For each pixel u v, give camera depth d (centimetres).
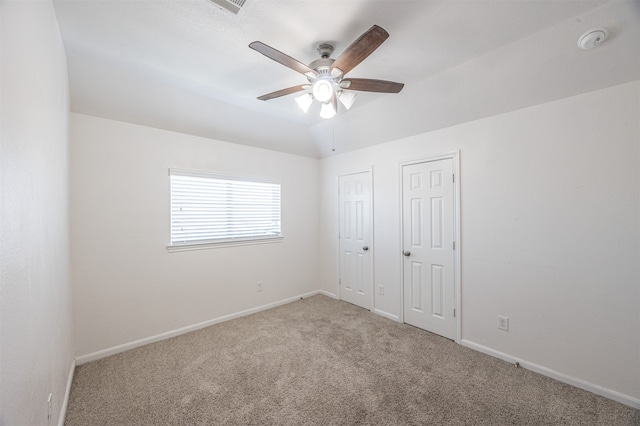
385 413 173
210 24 169
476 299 255
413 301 308
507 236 235
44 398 126
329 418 169
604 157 189
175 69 224
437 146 284
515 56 196
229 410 177
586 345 197
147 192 271
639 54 165
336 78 182
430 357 241
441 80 237
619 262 184
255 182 363
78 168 235
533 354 221
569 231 204
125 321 257
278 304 381
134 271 263
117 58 207
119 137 256
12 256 87
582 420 167
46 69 134
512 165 232
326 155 421
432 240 290
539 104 216
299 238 410
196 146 306
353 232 382
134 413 174
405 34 178
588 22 161
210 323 312
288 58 161
